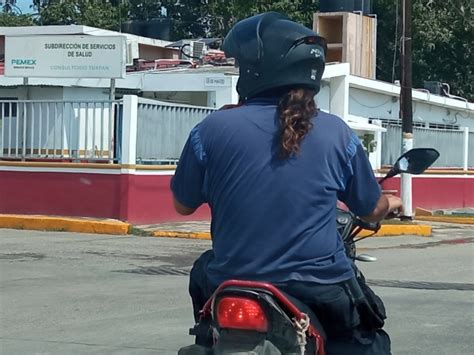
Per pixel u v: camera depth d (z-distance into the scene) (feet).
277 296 11.64
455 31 132.77
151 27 118.21
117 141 61.05
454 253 51.57
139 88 75.56
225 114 12.66
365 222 13.88
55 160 63.16
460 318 29.78
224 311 11.57
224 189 12.34
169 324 28.68
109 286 36.73
